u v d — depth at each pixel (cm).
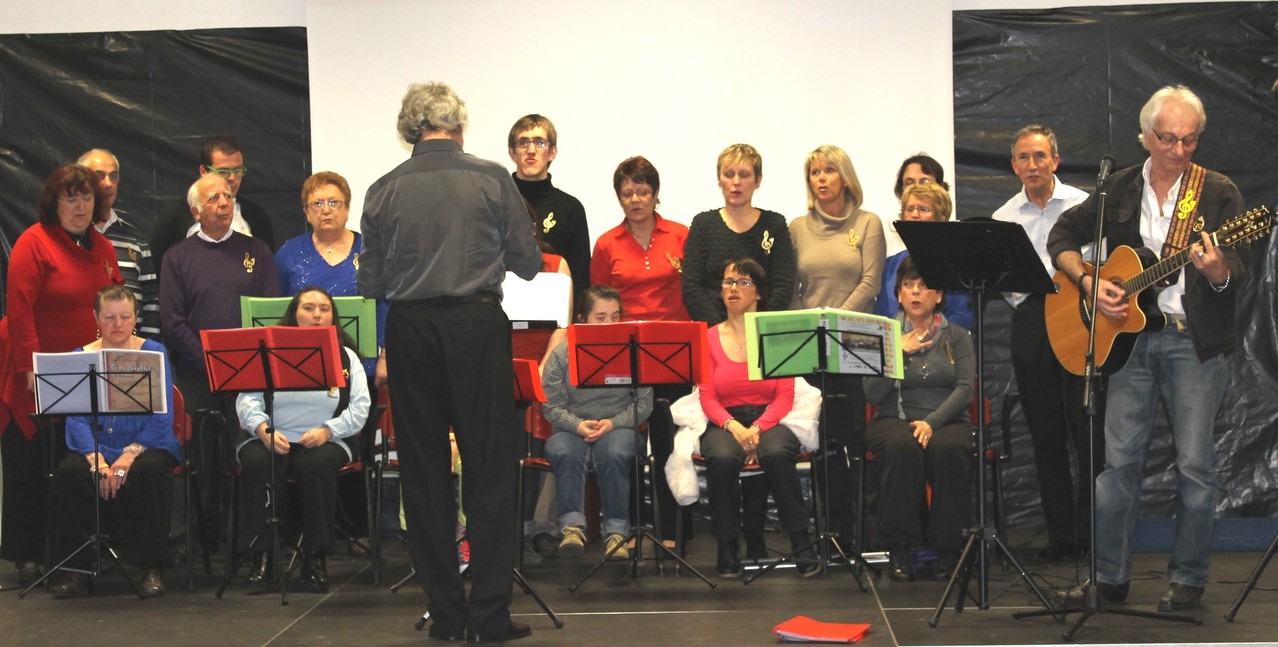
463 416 369
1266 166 621
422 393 372
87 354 466
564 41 640
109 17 648
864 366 461
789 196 634
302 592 477
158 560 482
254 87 648
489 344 370
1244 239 365
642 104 639
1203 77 624
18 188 644
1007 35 634
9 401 508
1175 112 383
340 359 466
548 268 542
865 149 629
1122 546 405
